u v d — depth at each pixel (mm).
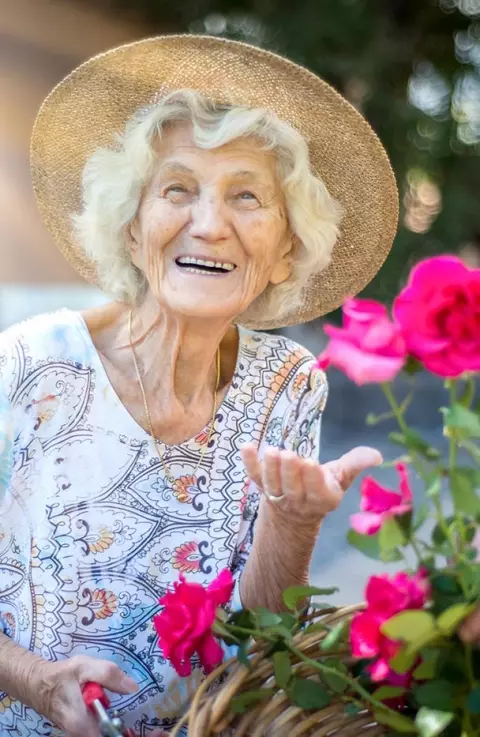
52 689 1231
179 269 1324
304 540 1230
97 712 1146
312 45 5371
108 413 1394
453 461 919
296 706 1065
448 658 956
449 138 5582
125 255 1419
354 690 1090
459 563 939
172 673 1375
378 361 875
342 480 1105
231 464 1439
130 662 1380
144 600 1387
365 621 947
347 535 980
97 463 1385
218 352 1502
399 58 5523
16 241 3844
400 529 928
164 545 1397
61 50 4473
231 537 1424
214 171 1297
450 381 920
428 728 914
